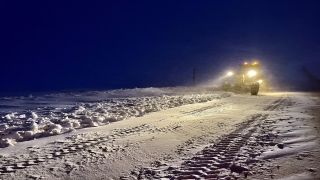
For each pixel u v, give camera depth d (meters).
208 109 15.61
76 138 8.56
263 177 5.27
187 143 8.06
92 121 11.03
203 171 5.71
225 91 33.12
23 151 7.18
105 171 5.89
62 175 5.66
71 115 12.82
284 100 21.97
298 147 7.23
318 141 7.89
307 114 13.54
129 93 29.45
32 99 22.23
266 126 10.44
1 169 5.91
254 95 28.08
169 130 9.80
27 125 10.70
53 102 20.20
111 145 7.81
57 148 7.47
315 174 5.37
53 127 9.84
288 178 5.18
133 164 6.31
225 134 9.14
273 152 6.81
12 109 16.20
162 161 6.50
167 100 20.02
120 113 13.70
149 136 8.89
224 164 6.10
